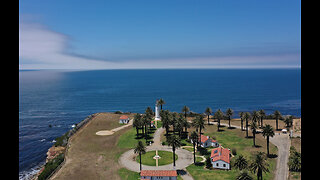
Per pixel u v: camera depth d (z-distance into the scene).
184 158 83.25
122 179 68.62
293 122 131.00
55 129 146.88
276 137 105.12
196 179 67.38
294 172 69.62
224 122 137.00
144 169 74.81
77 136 110.12
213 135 109.75
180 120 104.38
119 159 83.31
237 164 65.94
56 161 83.25
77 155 87.12
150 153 88.50
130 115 156.88
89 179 68.69
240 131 116.50
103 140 104.06
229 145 95.12
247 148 91.25
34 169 88.31
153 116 149.00
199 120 95.69
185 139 104.56
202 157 84.06
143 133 110.50
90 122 136.62
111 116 152.38
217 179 66.88
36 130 143.75
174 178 65.38
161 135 110.88
